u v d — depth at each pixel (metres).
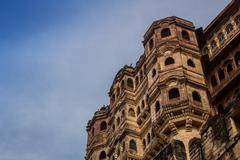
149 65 60.91
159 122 53.12
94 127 71.31
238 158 28.84
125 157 59.41
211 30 62.97
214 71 59.78
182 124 51.88
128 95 66.75
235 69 56.72
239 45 57.41
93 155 67.75
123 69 70.06
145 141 60.66
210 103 56.34
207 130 32.72
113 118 67.75
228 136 30.34
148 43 63.72
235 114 30.50
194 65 58.72
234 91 55.88
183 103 52.47
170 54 58.84
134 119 64.38
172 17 63.75
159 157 38.16
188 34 62.59
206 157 31.94
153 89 57.34
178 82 55.03
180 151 36.47
